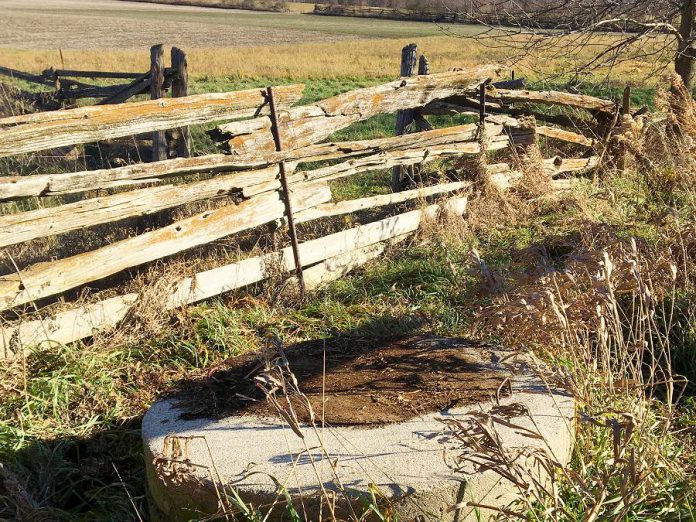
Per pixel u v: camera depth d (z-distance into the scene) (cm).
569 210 764
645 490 304
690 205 716
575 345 370
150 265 564
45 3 10125
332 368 376
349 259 643
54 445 374
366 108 656
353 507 267
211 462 289
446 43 4484
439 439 295
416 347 402
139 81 990
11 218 442
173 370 456
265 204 574
